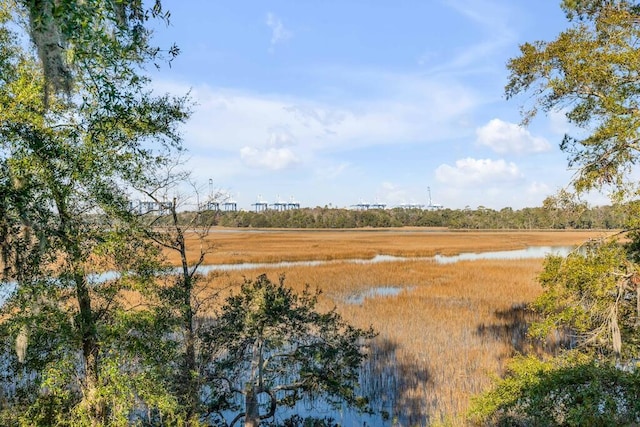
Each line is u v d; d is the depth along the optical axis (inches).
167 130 327.9
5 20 239.0
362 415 465.1
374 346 653.3
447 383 533.3
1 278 248.1
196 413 350.3
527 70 363.6
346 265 1599.4
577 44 331.0
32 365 289.9
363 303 944.9
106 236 283.4
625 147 327.0
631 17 316.8
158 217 378.3
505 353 631.2
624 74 317.7
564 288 366.0
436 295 1040.2
